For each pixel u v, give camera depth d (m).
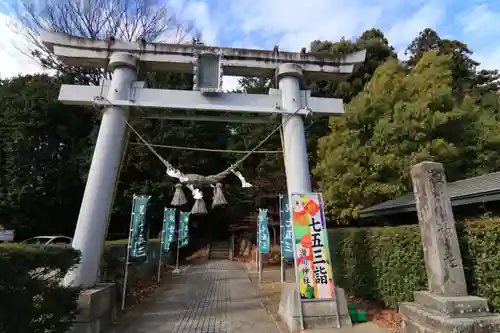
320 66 7.38
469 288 4.45
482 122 11.72
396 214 8.32
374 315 6.18
